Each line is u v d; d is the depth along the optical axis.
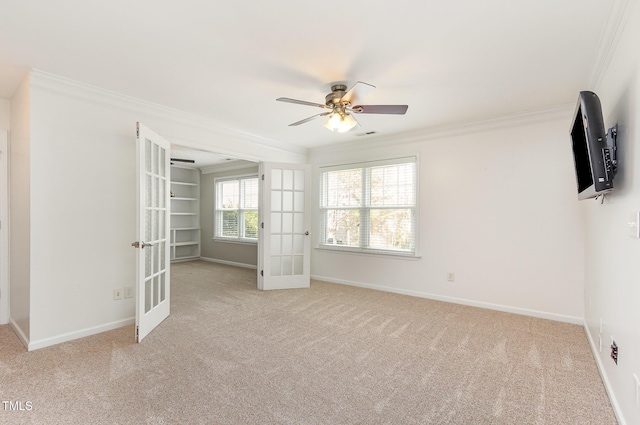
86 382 2.12
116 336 2.92
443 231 4.17
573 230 3.34
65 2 1.73
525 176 3.60
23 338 2.76
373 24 1.93
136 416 1.77
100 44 2.19
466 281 3.99
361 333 3.03
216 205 7.54
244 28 1.99
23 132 2.78
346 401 1.94
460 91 2.96
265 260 4.75
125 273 3.20
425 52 2.26
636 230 1.50
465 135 4.00
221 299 4.20
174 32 2.03
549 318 3.45
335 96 2.82
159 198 3.30
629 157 1.65
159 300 3.30
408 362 2.44
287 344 2.77
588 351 2.63
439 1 1.71
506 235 3.71
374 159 4.84
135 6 1.77
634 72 1.58
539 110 3.44
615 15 1.75
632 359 1.57
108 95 3.03
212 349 2.65
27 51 2.29
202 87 2.93
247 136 4.56
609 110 2.11
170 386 2.08
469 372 2.29
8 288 3.25
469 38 2.07
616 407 1.79
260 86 2.89
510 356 2.54
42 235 2.67
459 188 4.05
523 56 2.30
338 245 5.26
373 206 4.86
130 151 3.24
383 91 2.97
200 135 3.92
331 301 4.12
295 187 5.02
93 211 2.97
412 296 4.39
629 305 1.62
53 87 2.71
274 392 2.03
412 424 1.73
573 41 2.09
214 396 1.98
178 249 7.68
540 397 1.98
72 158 2.84
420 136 4.35
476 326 3.22
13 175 3.11
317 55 2.32
